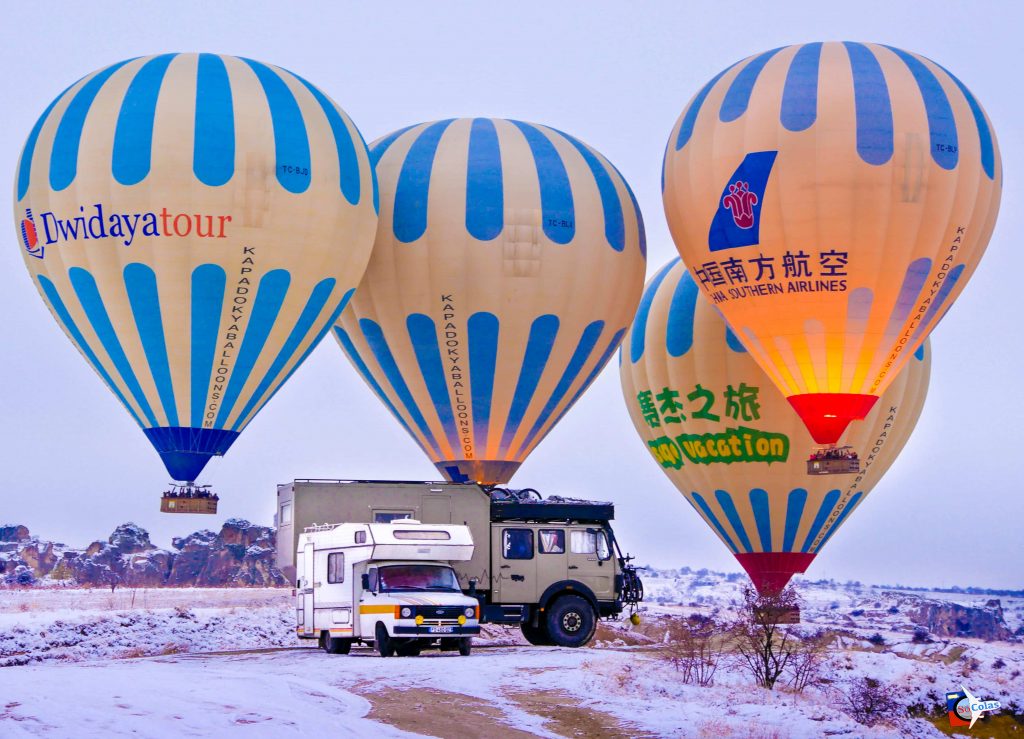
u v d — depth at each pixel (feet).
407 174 123.65
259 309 110.01
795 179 109.09
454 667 81.66
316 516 100.12
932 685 85.81
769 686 82.02
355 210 115.44
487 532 101.50
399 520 99.19
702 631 98.99
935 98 110.83
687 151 115.55
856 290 110.01
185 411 110.83
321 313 115.03
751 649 92.38
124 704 62.75
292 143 110.83
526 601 101.55
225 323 109.19
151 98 109.29
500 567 101.35
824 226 108.88
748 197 110.73
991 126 114.11
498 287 121.08
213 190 107.76
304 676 77.92
